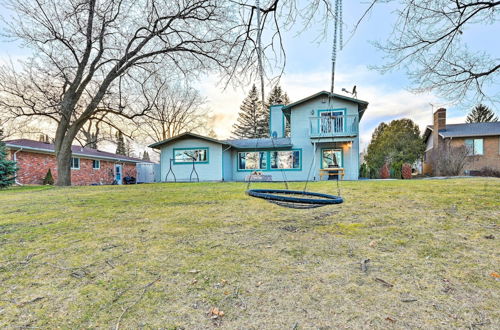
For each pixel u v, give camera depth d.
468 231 2.77
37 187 10.05
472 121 25.92
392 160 20.38
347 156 13.30
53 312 1.48
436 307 1.45
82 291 1.71
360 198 4.97
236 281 1.81
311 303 1.52
